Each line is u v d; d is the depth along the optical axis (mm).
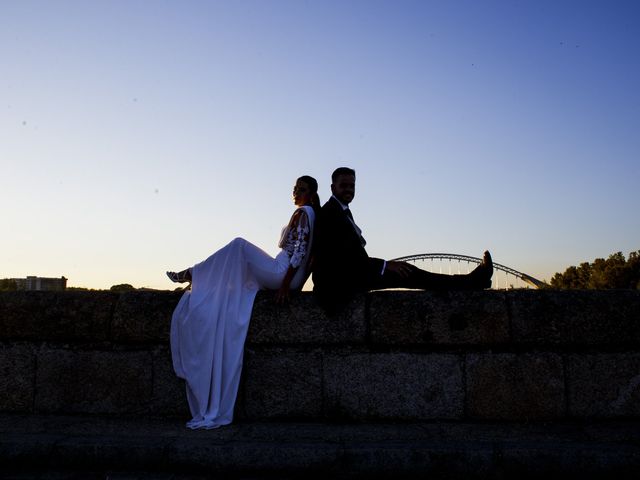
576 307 3865
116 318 4090
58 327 4129
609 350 3852
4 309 4188
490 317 3875
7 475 3143
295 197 4598
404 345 3926
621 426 3645
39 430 3615
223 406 3797
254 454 3195
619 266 67312
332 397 3893
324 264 4004
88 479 3080
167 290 4211
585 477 3086
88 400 4047
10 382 4129
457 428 3646
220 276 4020
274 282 4195
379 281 4105
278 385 3936
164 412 3980
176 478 3107
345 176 4289
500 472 3123
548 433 3514
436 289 4027
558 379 3826
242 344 3889
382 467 3160
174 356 3934
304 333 3953
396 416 3855
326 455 3180
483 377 3850
